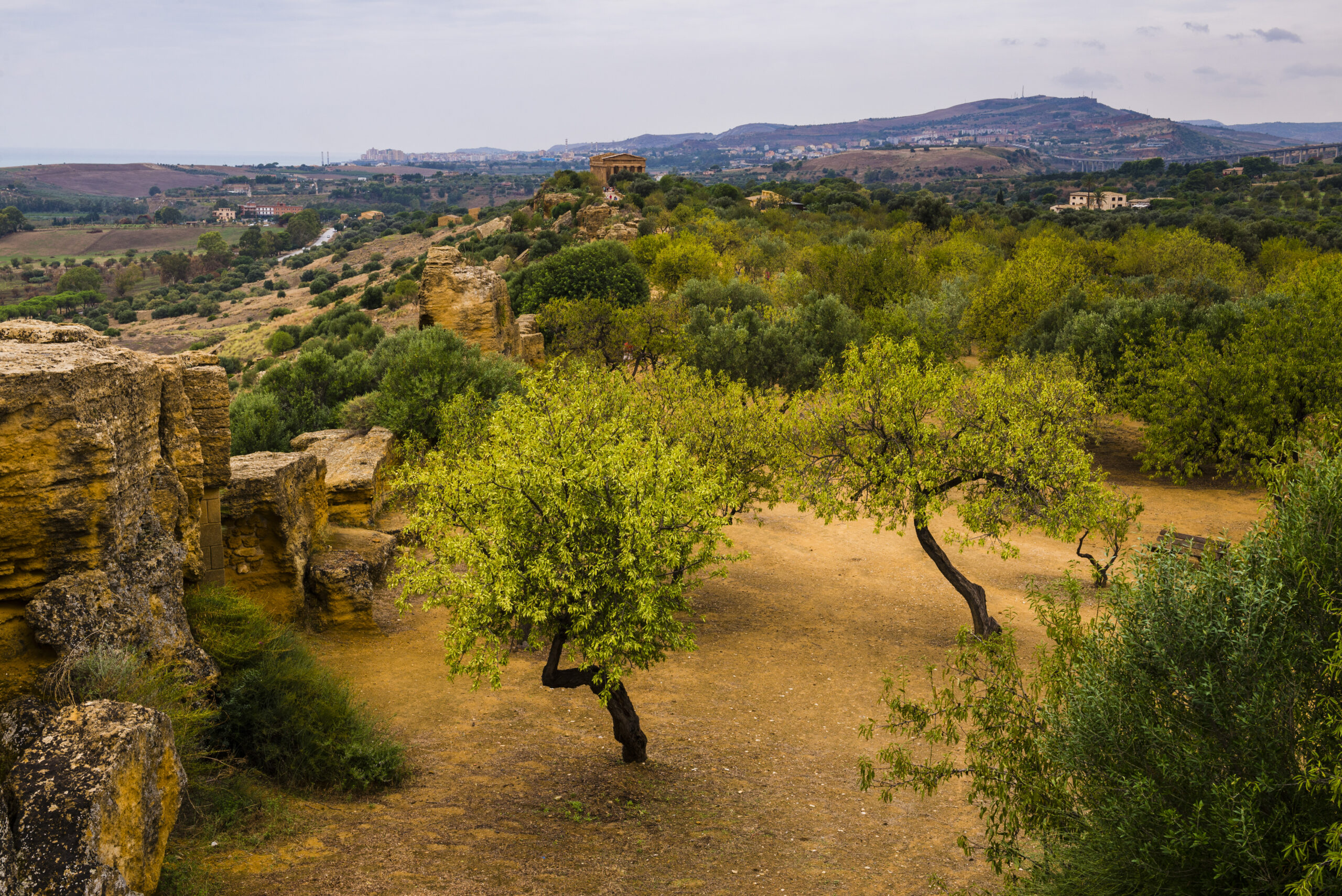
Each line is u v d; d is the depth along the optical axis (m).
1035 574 26.05
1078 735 6.38
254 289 199.50
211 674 10.42
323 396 33.19
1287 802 5.74
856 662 18.89
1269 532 6.47
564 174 155.25
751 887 8.85
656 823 10.71
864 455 20.42
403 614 18.73
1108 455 39.09
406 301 105.56
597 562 11.33
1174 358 34.88
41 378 7.84
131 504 9.30
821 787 12.52
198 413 13.91
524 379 18.19
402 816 10.02
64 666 7.76
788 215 130.50
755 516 32.16
